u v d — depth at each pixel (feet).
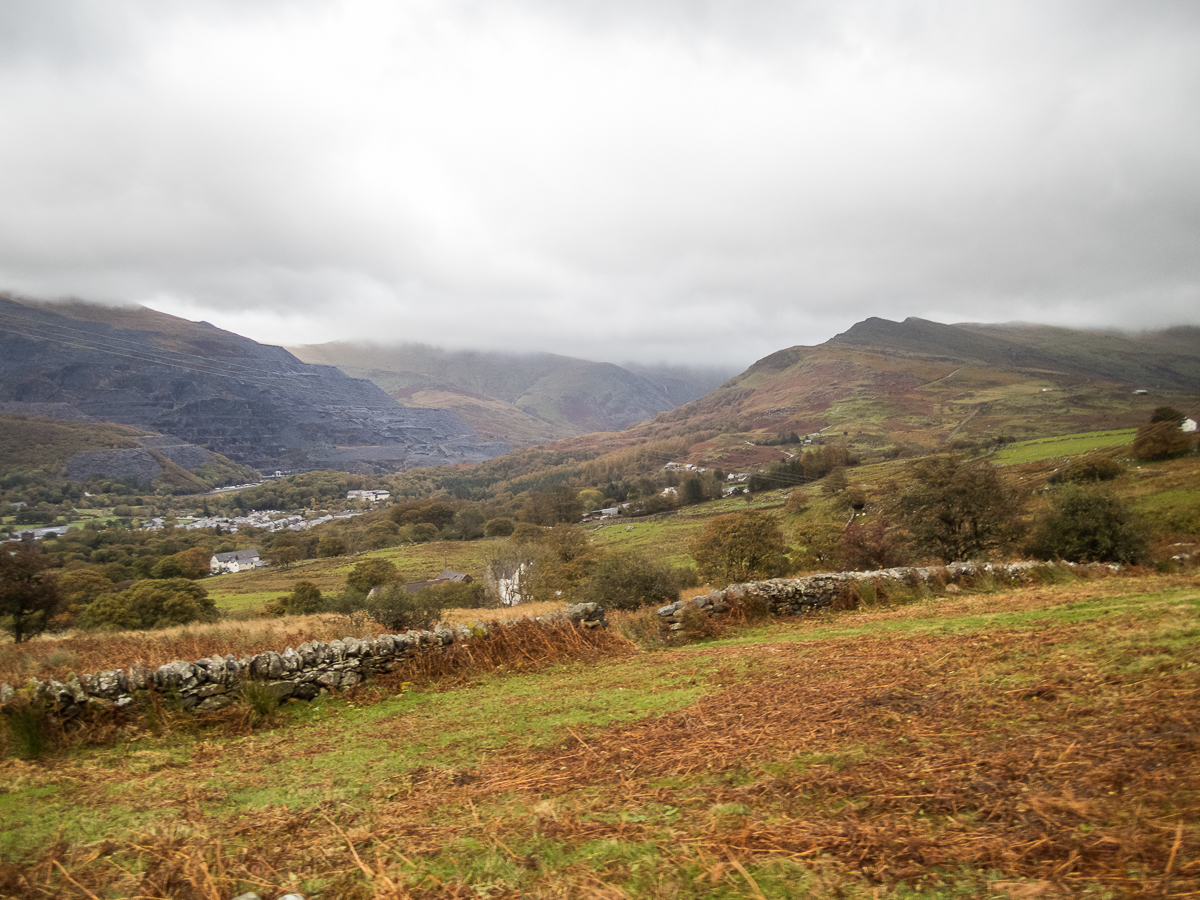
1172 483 188.65
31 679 29.07
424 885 12.71
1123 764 13.34
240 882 13.73
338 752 25.64
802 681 27.27
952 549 110.22
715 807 14.82
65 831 18.01
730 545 168.86
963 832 11.96
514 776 20.16
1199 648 20.43
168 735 28.99
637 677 34.40
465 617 90.74
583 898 11.43
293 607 202.18
